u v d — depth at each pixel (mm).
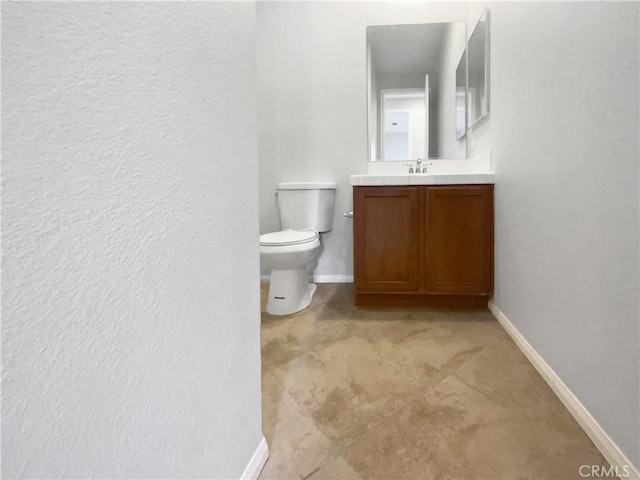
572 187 1098
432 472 897
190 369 628
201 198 656
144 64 511
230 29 760
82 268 419
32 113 363
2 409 342
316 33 2629
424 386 1279
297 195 2500
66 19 396
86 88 421
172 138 574
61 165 392
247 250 846
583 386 1049
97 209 437
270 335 1763
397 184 2010
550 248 1257
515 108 1588
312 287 2547
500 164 1825
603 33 925
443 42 2564
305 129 2699
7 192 342
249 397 862
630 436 848
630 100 825
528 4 1423
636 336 822
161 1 547
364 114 2652
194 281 638
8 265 344
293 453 970
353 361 1477
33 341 367
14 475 352
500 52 1795
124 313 481
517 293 1600
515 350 1538
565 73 1130
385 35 2605
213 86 695
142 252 511
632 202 825
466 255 1996
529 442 988
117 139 465
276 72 2680
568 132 1116
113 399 465
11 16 344
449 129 2586
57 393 392
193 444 638
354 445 996
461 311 2045
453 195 1981
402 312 2053
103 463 450
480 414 1113
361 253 2068
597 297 972
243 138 822
